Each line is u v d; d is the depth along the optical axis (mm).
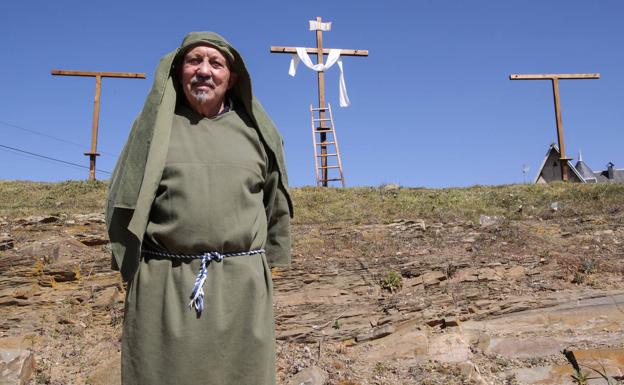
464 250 6883
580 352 4824
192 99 2422
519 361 4922
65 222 7379
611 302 5668
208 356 2199
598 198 8844
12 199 9672
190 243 2246
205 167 2318
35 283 5836
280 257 2773
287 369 4891
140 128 2346
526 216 8305
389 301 5887
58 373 4762
